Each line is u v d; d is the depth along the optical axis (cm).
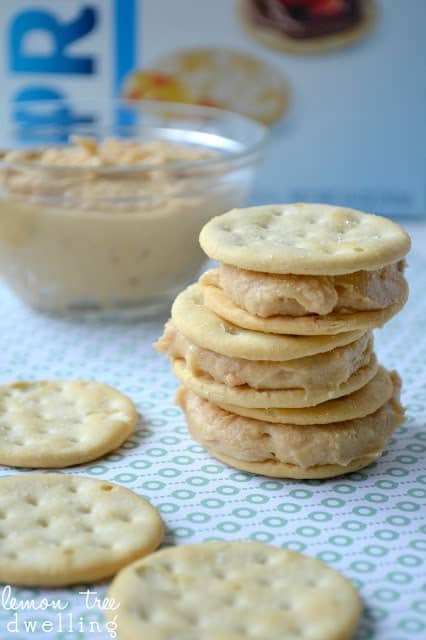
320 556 37
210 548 37
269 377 40
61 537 37
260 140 53
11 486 39
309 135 63
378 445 41
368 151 63
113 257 49
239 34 62
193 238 50
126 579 35
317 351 39
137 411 44
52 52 62
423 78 62
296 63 62
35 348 49
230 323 40
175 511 39
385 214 64
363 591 36
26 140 55
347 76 62
